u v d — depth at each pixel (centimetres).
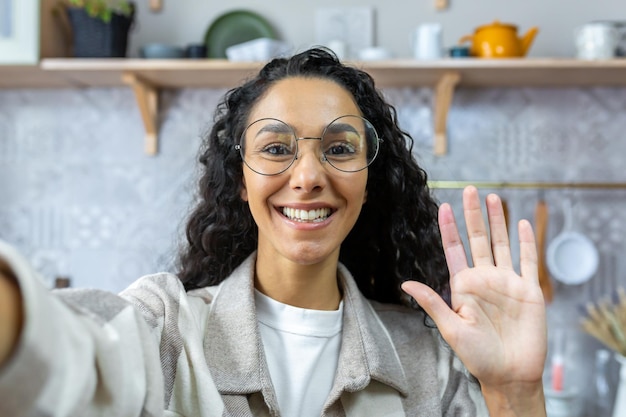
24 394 46
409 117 208
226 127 101
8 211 214
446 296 111
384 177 104
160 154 212
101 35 194
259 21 208
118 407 57
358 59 192
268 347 91
